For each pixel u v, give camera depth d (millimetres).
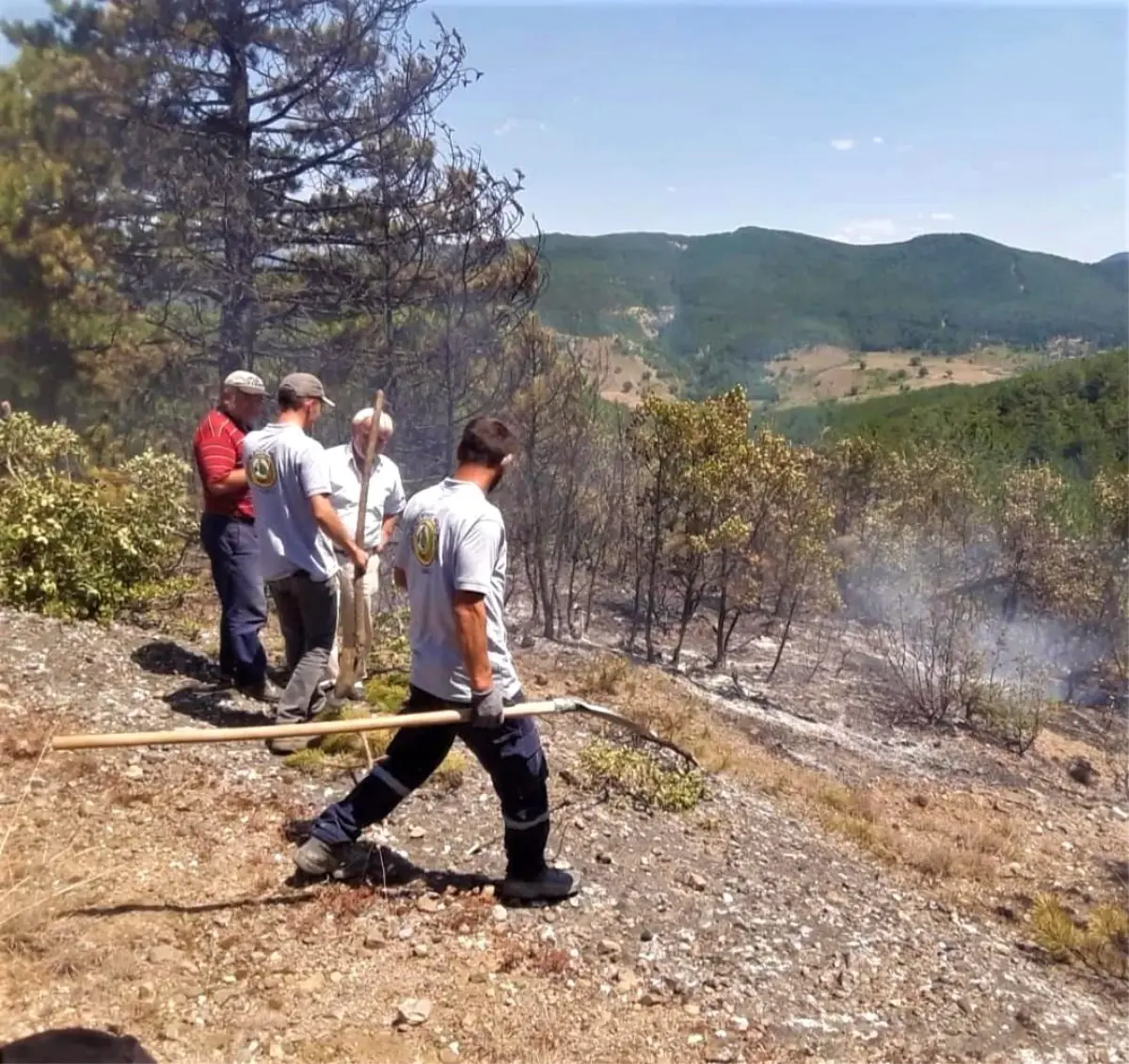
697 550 11734
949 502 16375
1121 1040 4617
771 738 10008
